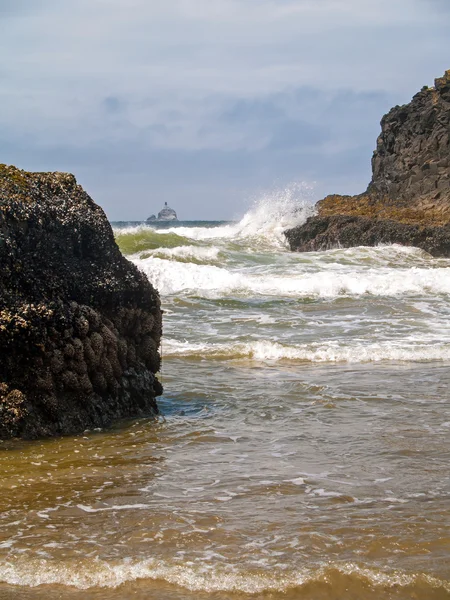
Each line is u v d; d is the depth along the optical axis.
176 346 12.11
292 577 4.09
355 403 8.34
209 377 9.92
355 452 6.46
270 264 26.94
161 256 26.67
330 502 5.21
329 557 4.31
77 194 7.77
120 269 7.73
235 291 19.69
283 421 7.62
